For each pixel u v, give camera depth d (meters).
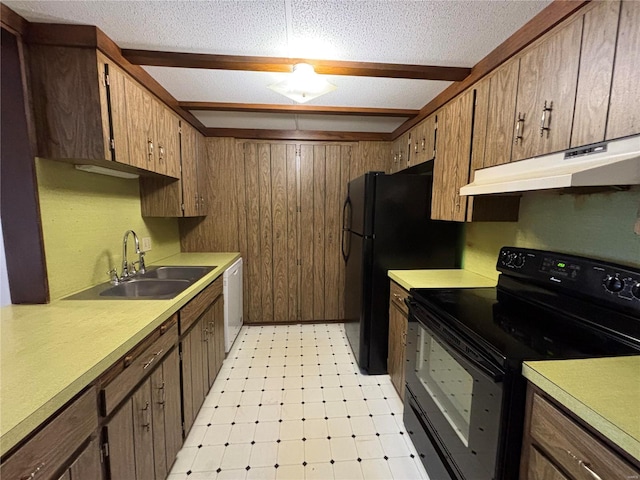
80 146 1.37
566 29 1.08
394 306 2.10
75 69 1.34
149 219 2.46
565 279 1.24
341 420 1.87
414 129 2.52
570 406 0.74
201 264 2.46
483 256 2.04
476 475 1.05
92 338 1.05
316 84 1.72
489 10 1.20
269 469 1.52
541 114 1.19
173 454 1.47
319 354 2.69
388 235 2.27
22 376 0.82
